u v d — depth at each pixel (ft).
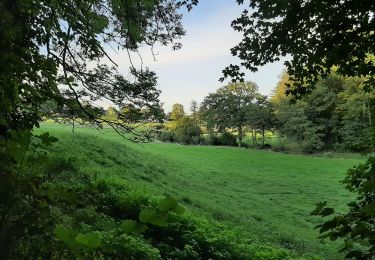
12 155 5.70
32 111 8.76
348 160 203.62
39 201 6.25
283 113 262.88
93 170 54.70
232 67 22.49
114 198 36.94
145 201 37.47
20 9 11.82
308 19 19.16
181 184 90.02
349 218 9.12
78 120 23.27
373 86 18.17
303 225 78.59
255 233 57.11
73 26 21.11
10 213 5.74
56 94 12.82
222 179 131.95
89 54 27.04
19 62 9.02
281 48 20.95
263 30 21.01
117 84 28.07
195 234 34.68
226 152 226.38
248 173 157.07
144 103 29.09
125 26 31.01
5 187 5.73
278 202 101.96
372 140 13.05
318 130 253.65
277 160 204.64
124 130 27.96
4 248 5.49
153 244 31.32
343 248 9.21
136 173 76.23
